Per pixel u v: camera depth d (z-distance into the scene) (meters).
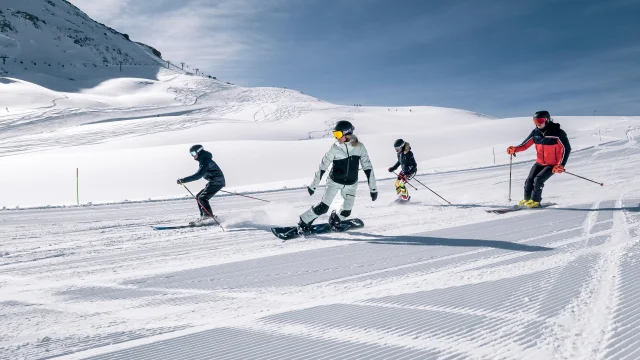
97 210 13.24
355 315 3.17
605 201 9.01
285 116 131.12
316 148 42.69
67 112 116.69
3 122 102.06
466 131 73.19
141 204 14.83
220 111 140.25
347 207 7.06
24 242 7.48
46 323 3.29
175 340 2.84
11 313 3.57
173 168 31.94
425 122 133.25
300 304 3.52
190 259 5.58
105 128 87.81
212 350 2.65
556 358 2.33
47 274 5.01
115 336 2.96
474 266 4.46
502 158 30.12
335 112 139.00
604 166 18.30
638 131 47.78
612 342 2.48
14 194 25.16
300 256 5.43
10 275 5.00
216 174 8.95
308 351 2.58
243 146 42.12
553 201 9.46
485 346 2.52
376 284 4.00
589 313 2.95
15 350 2.75
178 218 10.66
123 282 4.52
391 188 16.31
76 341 2.88
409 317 3.06
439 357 2.40
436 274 4.23
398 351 2.51
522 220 7.34
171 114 131.38
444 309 3.18
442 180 18.03
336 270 4.61
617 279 3.70
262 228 8.12
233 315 3.32
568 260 4.48
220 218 9.69
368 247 5.80
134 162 33.78
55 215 12.10
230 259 5.46
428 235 6.42
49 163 33.91
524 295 3.41
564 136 8.42
